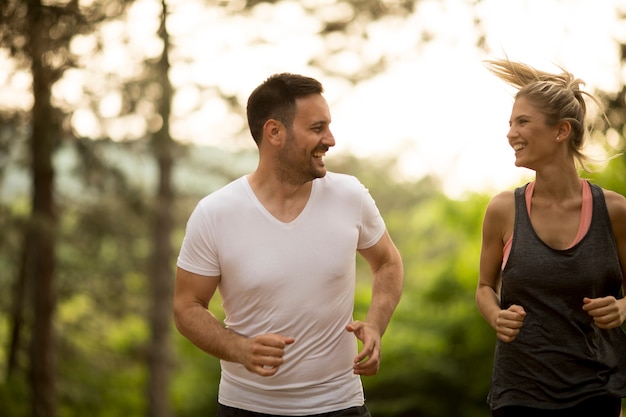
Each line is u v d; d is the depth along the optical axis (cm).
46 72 1380
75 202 1781
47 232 1642
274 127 446
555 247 428
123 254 1908
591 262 421
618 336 440
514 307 419
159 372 2105
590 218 425
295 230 448
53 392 1752
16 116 1586
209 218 452
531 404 430
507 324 418
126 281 1919
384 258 480
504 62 459
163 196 2034
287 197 452
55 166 1691
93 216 1791
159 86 1614
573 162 432
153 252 2038
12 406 1762
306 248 447
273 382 453
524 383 433
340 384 455
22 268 1727
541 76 450
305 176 447
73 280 1842
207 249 452
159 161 2014
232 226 450
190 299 457
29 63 1364
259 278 444
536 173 434
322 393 452
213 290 463
